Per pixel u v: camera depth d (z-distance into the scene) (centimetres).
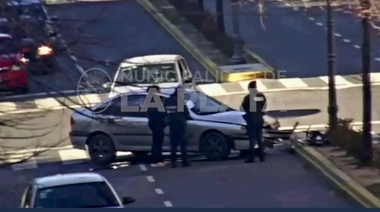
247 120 7500
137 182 7256
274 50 12250
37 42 3894
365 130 7188
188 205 6594
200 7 13062
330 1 8344
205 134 7631
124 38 11231
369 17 6719
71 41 4634
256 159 7638
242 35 12750
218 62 11444
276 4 13062
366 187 6662
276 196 6769
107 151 7719
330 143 7756
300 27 12888
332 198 6662
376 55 11106
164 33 12488
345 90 10175
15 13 3822
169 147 7719
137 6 13038
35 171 7600
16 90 4622
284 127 8975
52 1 7150
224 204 6581
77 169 7681
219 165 7550
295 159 7644
